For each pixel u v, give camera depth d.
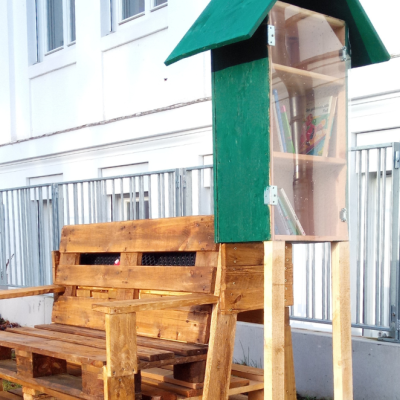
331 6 2.99
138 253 3.57
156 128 6.93
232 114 2.86
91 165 8.03
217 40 2.60
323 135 2.93
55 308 4.09
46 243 7.91
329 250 4.52
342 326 2.91
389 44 4.79
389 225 4.31
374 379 3.97
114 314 2.51
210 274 2.98
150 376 3.09
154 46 7.14
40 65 9.15
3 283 7.73
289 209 2.75
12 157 9.58
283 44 2.77
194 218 3.22
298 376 4.44
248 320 3.29
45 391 3.05
